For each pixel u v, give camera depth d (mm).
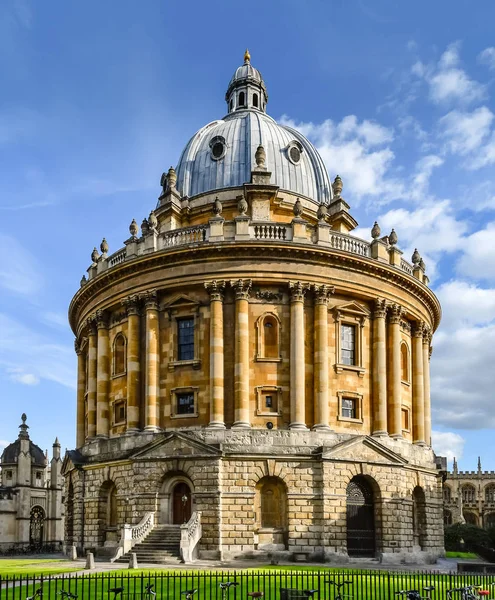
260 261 47844
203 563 39844
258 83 69688
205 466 44094
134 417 48688
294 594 22672
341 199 58719
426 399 56281
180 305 48812
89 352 55500
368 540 46094
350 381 49062
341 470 44906
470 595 23719
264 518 44562
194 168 61594
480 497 133500
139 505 45125
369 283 50406
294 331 47250
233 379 46812
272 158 59969
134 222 53344
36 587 28969
